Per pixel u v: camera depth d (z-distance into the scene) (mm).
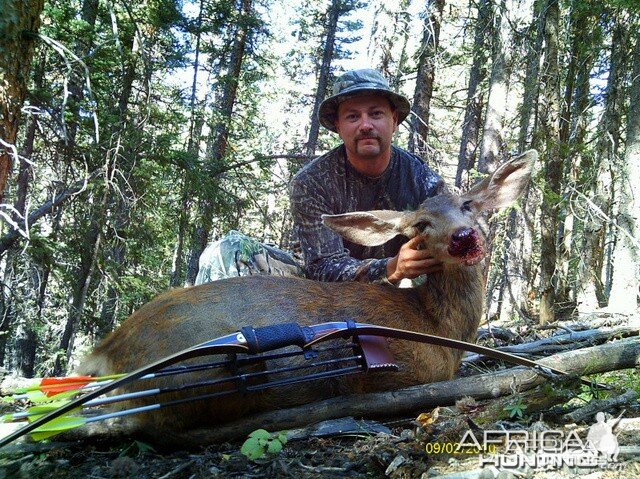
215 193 4621
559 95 4109
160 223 5047
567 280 4594
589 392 1152
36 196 4516
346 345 1248
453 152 8508
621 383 1396
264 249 2189
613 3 3514
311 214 1785
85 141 4180
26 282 4520
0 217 2717
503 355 1193
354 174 1835
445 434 1004
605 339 2059
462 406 1132
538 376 1182
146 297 5043
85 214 4109
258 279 1372
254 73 7078
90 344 4930
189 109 5562
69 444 1188
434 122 8312
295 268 2227
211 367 1108
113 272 4453
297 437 1143
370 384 1311
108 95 4262
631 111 3762
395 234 1564
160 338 1230
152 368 1004
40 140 4402
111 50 3887
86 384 1153
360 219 1559
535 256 6184
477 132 6664
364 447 1060
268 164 5684
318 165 1828
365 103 1740
